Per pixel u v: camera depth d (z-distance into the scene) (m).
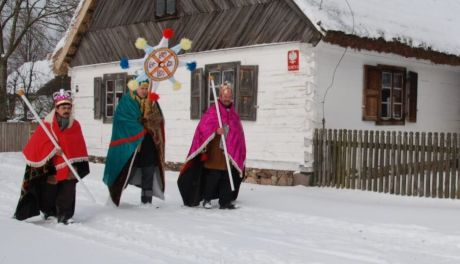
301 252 5.48
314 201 8.81
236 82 12.14
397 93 13.00
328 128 11.12
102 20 15.86
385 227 6.70
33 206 6.92
